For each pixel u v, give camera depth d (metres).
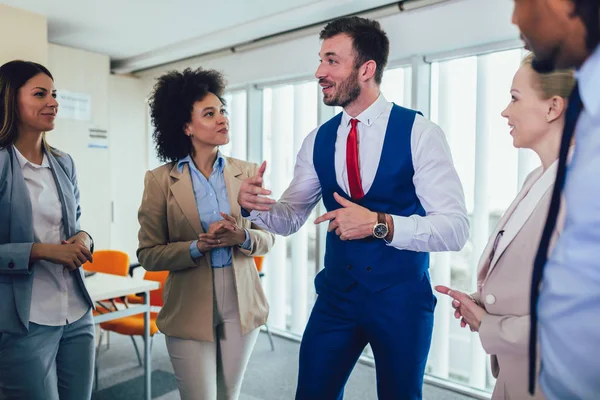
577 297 0.51
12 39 3.24
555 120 0.86
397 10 3.07
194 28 3.75
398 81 3.35
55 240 1.61
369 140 1.38
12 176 1.49
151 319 3.12
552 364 0.54
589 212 0.50
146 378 2.55
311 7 3.21
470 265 3.01
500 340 0.88
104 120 4.47
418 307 1.35
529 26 0.51
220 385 1.77
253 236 1.71
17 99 1.50
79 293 1.67
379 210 1.36
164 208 1.74
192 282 1.67
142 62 4.60
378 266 1.35
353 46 1.31
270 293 4.26
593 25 0.47
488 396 2.85
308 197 1.60
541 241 0.58
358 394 2.95
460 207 1.28
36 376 1.51
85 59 4.30
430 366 3.21
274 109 4.16
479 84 2.91
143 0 3.14
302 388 1.49
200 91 1.71
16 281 1.46
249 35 3.82
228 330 1.72
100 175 4.44
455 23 2.86
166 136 1.76
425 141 1.30
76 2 3.16
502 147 2.83
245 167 1.87
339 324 1.44
